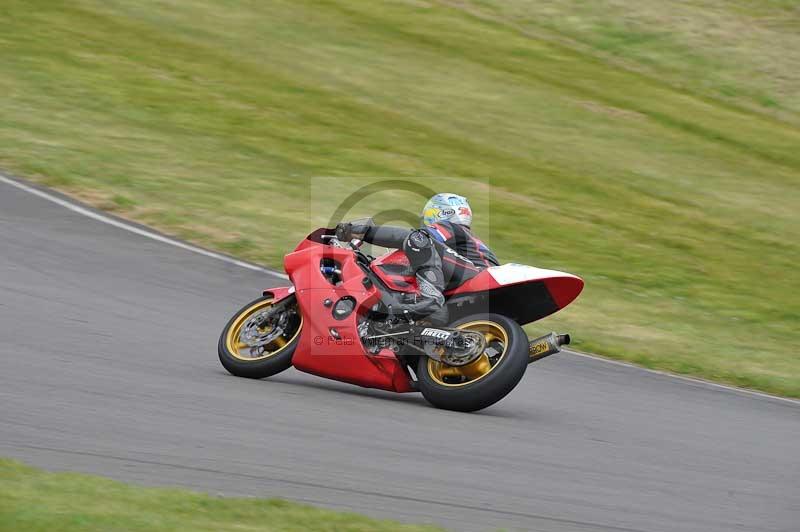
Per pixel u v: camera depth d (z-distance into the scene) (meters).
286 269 28.69
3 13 79.19
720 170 77.31
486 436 24.39
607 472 22.70
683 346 40.41
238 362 27.89
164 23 84.81
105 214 46.28
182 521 15.68
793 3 120.31
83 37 77.19
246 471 19.58
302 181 57.09
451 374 26.83
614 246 55.75
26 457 18.72
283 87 75.06
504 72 89.56
